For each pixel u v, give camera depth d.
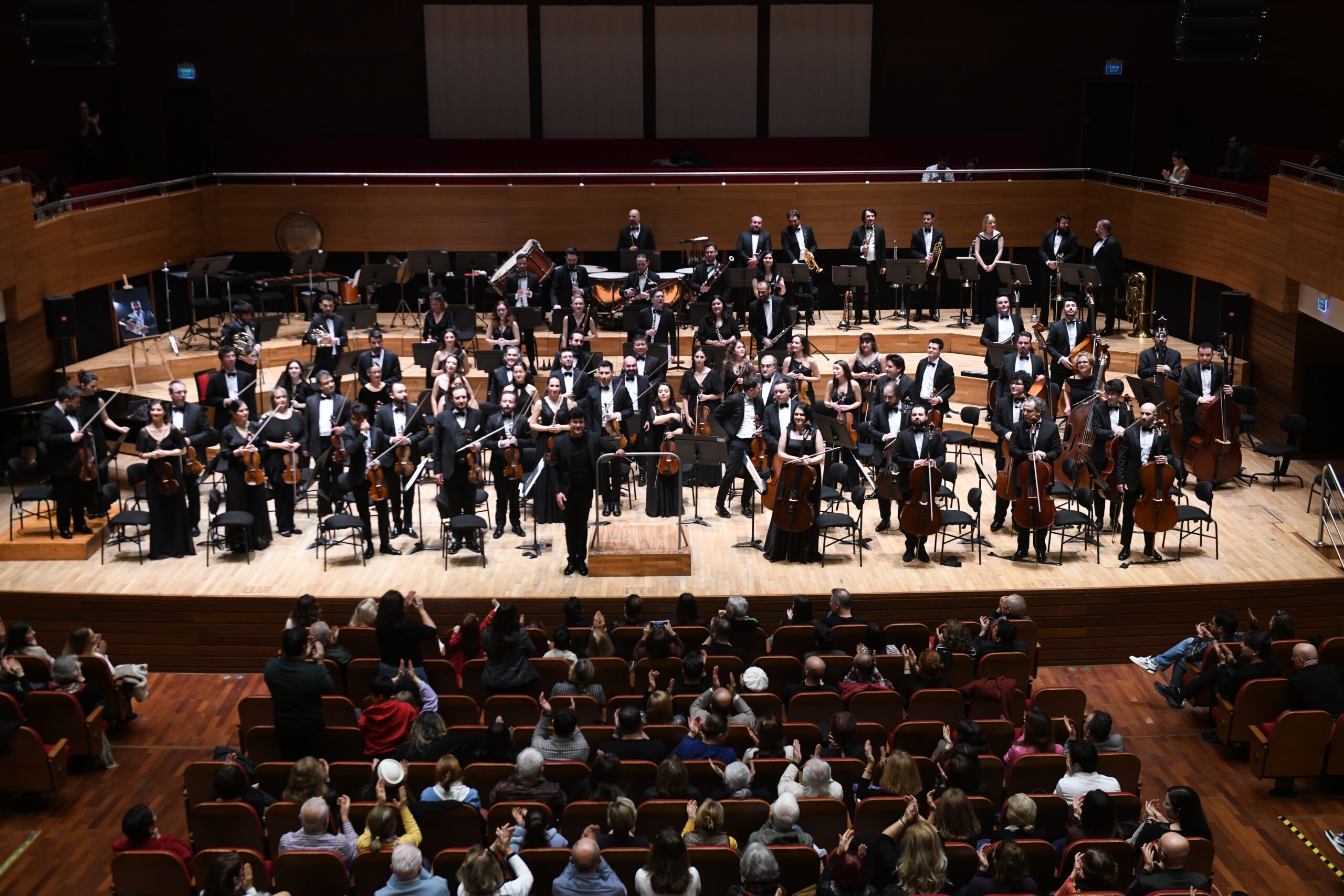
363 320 18.16
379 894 7.02
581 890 7.00
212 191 20.89
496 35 23.41
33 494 13.83
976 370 18.22
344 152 23.16
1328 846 9.77
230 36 23.27
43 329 17.27
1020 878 6.96
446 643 12.66
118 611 12.84
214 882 6.74
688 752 8.88
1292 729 10.08
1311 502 15.29
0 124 20.42
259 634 12.85
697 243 21.30
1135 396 16.52
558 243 21.22
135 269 19.02
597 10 23.38
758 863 6.87
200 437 13.93
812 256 19.55
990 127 24.16
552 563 13.68
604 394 14.85
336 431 13.44
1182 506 13.39
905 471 13.52
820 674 9.90
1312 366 16.75
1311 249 15.69
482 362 15.92
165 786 10.71
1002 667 10.77
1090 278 17.55
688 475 15.78
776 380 14.57
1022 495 13.27
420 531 14.16
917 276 18.56
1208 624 11.70
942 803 7.57
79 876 9.38
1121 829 8.24
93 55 14.50
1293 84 21.56
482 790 8.71
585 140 23.41
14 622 12.93
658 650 10.72
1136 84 23.95
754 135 24.02
